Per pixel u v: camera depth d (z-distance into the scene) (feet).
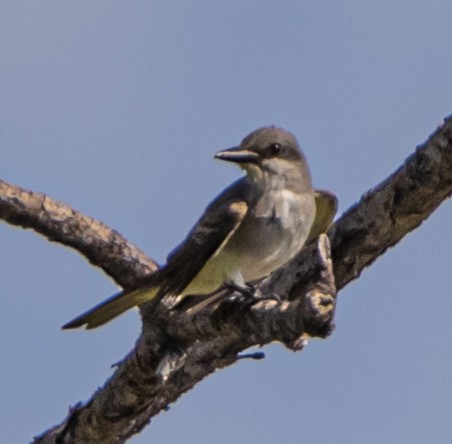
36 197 40.93
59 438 39.19
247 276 43.91
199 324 35.14
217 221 42.45
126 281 42.57
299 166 45.27
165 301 40.81
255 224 43.88
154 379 36.70
